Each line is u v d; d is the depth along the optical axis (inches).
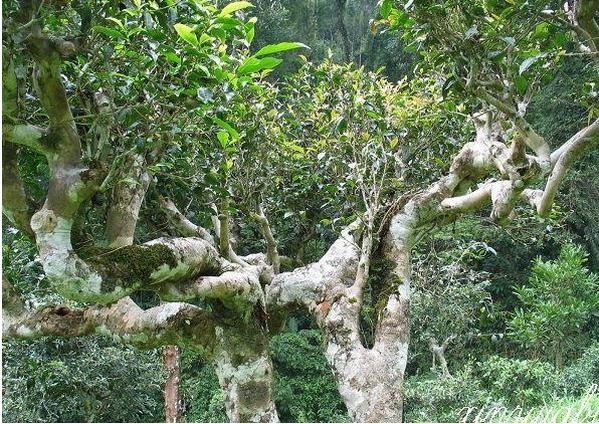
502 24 95.0
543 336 299.9
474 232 309.1
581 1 98.5
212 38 80.8
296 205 163.5
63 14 82.8
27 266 135.1
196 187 126.2
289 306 137.3
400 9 98.9
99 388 233.5
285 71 400.2
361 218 133.1
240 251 183.6
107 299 89.5
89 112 91.6
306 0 483.5
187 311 122.0
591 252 369.4
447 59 104.6
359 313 129.6
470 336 283.7
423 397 251.9
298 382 312.0
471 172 140.6
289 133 168.6
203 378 306.2
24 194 93.6
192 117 91.1
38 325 117.6
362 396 120.7
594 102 121.1
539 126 355.3
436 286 244.4
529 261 371.2
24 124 83.5
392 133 146.9
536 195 127.8
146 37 77.9
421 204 139.1
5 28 73.9
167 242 100.6
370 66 468.4
